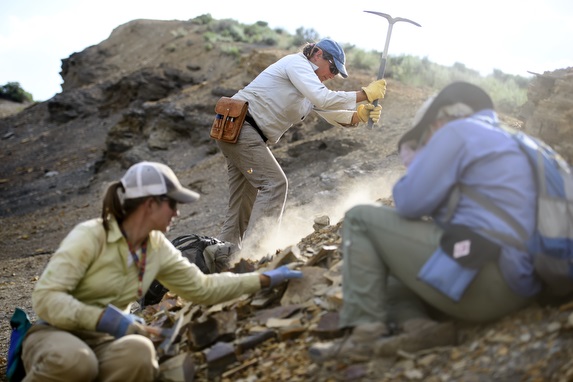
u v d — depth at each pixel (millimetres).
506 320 3162
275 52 23047
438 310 3455
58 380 3316
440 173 3059
